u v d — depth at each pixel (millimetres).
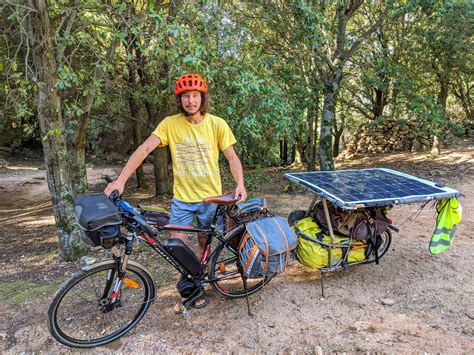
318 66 7145
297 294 3000
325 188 2898
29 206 10078
